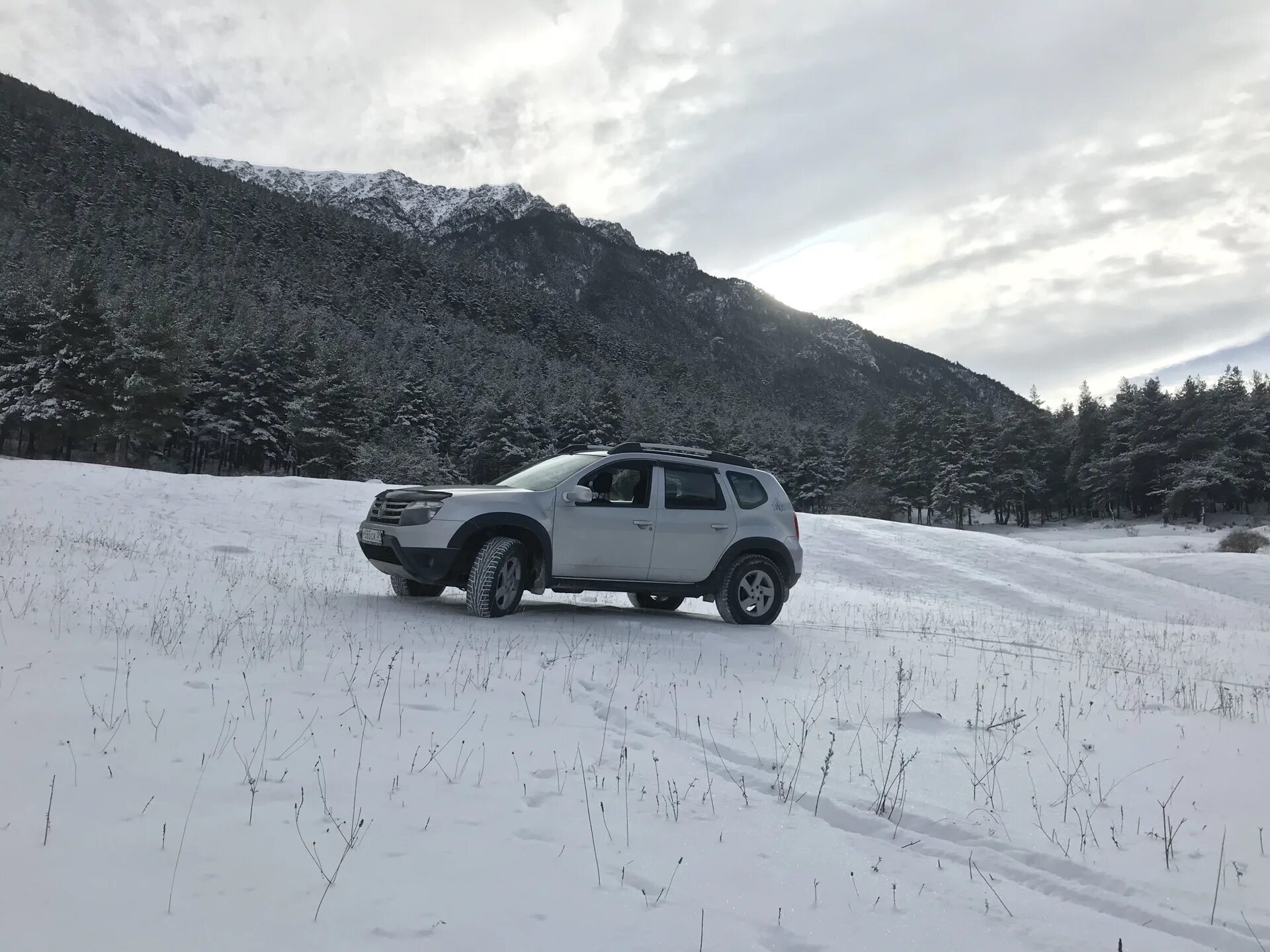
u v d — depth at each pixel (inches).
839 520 1078.4
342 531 648.4
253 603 298.0
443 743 156.8
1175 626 698.8
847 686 243.1
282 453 2655.0
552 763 150.2
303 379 2687.0
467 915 90.1
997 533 3149.6
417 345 6884.8
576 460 344.2
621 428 3516.2
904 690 243.4
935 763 167.9
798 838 123.1
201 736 147.2
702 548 333.7
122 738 141.9
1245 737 205.0
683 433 4119.1
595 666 241.0
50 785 117.7
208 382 2637.8
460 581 307.7
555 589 314.7
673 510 330.6
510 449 3088.1
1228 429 3181.6
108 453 2546.8
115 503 610.5
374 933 84.2
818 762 163.6
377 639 253.9
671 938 88.6
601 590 318.0
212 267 7062.0
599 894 98.4
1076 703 242.8
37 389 2086.6
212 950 78.2
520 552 307.0
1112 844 128.3
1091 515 3693.4
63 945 76.5
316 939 82.1
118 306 2559.1
